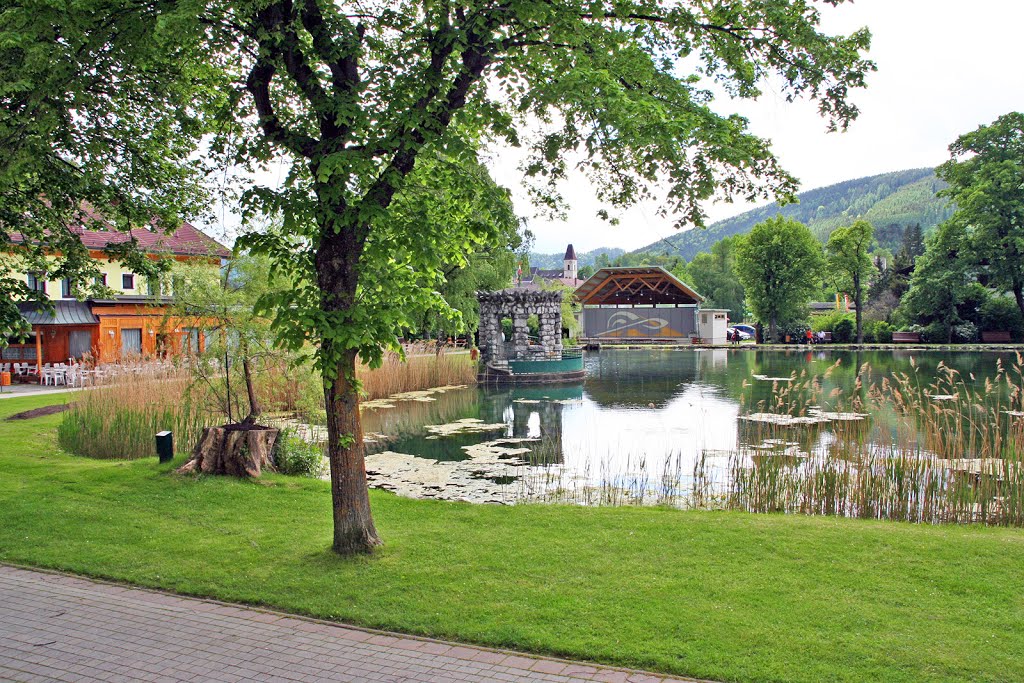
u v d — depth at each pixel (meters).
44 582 7.01
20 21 7.22
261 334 12.45
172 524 8.78
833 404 24.64
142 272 12.75
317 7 7.36
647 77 7.84
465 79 7.56
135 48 7.75
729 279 103.12
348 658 5.29
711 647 5.29
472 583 6.68
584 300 73.44
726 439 18.20
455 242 8.64
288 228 7.05
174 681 4.93
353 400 7.70
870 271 65.00
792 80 8.20
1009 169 53.53
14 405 20.25
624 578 6.75
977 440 15.72
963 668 4.91
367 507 7.79
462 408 25.83
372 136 7.09
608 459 15.74
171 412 14.82
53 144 10.98
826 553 7.42
